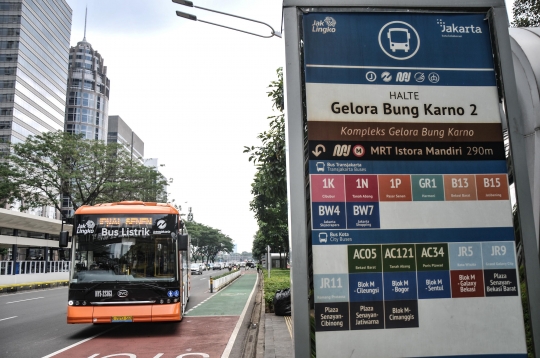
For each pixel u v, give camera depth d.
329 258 3.18
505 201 3.36
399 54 3.48
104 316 9.76
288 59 3.39
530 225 3.28
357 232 3.23
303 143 3.30
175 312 10.00
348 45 3.45
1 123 69.81
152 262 10.20
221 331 11.45
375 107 3.40
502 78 3.45
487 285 3.24
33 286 31.05
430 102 3.44
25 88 74.44
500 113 3.47
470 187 3.36
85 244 10.19
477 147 3.42
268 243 41.59
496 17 3.54
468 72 3.50
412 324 3.16
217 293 25.09
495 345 3.17
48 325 12.58
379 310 3.15
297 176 3.26
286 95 3.37
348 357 3.08
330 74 3.40
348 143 3.34
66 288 32.06
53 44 84.94
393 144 3.37
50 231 44.84
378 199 3.29
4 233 43.50
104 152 36.41
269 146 12.15
